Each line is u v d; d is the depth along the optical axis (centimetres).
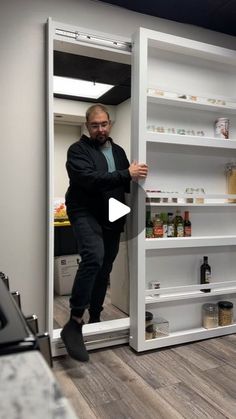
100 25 214
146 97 202
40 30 197
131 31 224
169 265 233
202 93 230
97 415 145
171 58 229
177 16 233
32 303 201
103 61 282
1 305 51
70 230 354
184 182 239
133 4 217
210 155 249
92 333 205
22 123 195
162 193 215
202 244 224
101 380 174
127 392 163
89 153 203
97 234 200
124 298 279
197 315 243
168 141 208
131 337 212
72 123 458
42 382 32
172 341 215
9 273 195
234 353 207
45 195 202
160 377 177
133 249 208
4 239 193
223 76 250
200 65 240
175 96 216
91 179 189
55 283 351
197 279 244
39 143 199
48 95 193
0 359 36
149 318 213
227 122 238
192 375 179
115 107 410
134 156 205
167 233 224
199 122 242
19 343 39
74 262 351
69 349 185
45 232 202
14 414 27
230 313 240
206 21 241
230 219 257
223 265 255
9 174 193
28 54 194
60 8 202
